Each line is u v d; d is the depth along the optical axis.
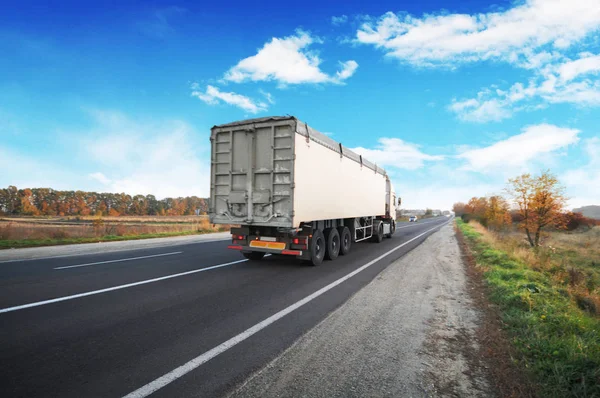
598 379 2.88
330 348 3.59
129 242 15.62
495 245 14.15
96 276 7.36
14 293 5.77
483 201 32.72
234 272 8.05
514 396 2.71
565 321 4.38
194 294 5.88
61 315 4.59
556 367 3.08
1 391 2.62
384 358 3.37
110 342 3.68
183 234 21.33
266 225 8.17
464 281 7.45
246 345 3.64
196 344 3.65
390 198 18.61
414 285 6.88
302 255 8.85
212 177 8.89
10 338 3.75
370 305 5.32
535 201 14.54
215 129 8.91
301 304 5.30
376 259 10.52
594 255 15.28
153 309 4.95
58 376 2.89
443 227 36.97
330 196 10.04
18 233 15.14
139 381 2.82
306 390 2.72
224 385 2.78
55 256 10.58
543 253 12.25
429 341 3.85
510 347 3.69
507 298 5.53
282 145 8.09
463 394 2.73
